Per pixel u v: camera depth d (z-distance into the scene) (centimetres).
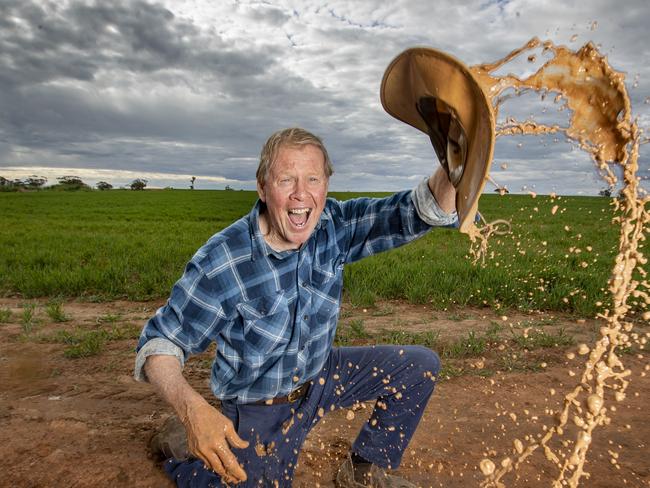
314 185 177
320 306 197
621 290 153
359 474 225
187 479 218
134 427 287
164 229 1872
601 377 154
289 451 206
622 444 268
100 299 666
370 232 205
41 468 243
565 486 222
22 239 1357
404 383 218
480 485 230
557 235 1395
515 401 326
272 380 193
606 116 132
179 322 183
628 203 144
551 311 570
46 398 334
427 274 709
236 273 185
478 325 511
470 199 123
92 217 2702
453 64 117
